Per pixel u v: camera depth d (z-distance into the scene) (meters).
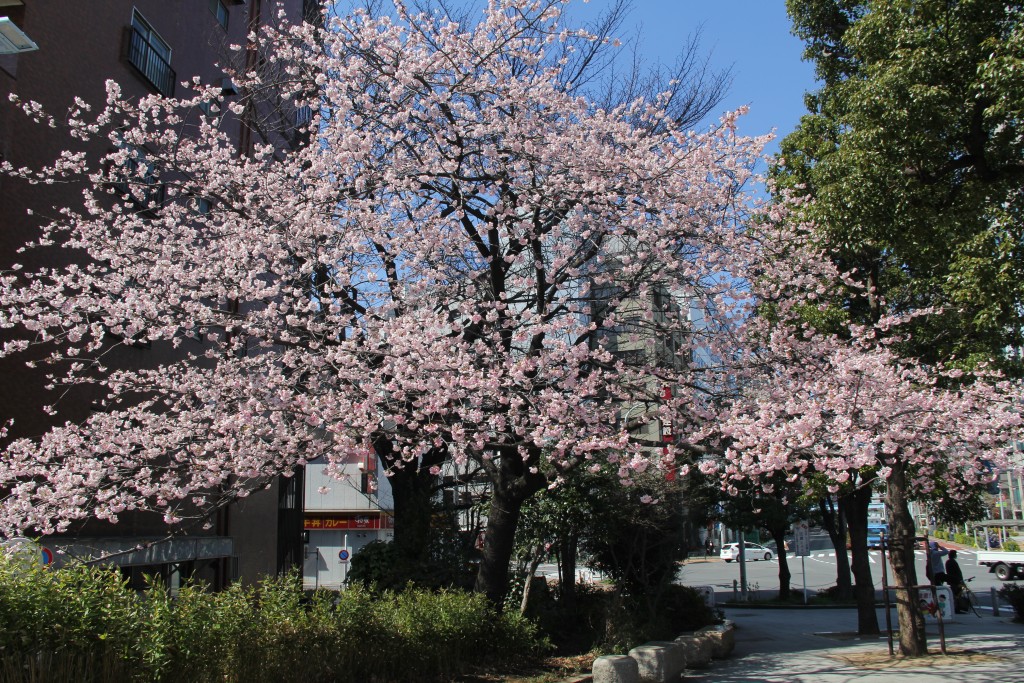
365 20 9.47
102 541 10.93
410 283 8.96
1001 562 31.03
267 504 16.89
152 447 8.44
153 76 13.75
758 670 10.52
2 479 8.05
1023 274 8.35
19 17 10.90
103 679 4.93
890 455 9.48
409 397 8.66
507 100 9.38
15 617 4.76
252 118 13.12
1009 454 9.26
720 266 9.76
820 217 10.10
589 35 9.84
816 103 13.02
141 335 9.94
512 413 8.20
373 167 9.41
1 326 8.34
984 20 8.73
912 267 10.91
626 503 12.47
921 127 9.08
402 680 7.90
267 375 8.95
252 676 6.11
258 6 17.36
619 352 11.01
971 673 9.41
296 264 9.49
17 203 10.45
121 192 12.23
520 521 12.64
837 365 8.75
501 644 9.56
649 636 11.41
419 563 12.05
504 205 9.34
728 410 9.11
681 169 9.49
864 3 11.48
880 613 20.64
